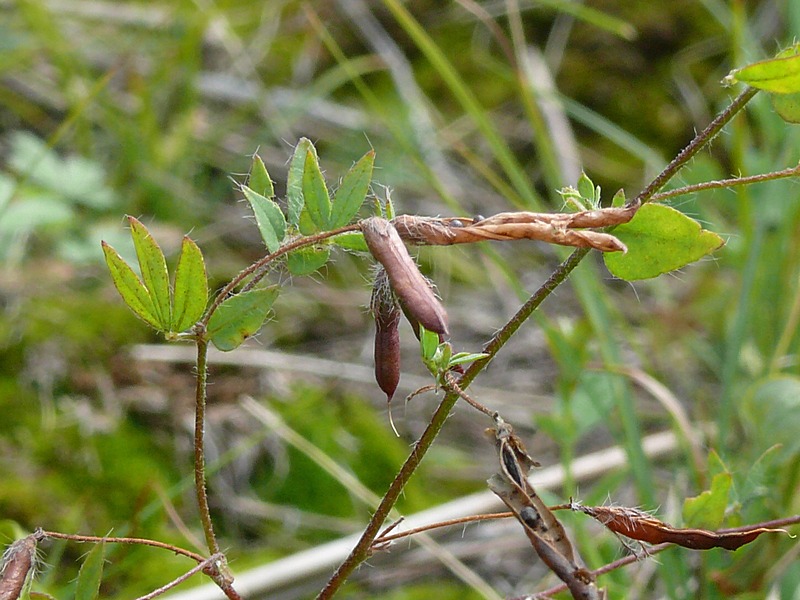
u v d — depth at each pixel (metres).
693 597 0.21
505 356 0.32
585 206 0.15
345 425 0.28
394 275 0.14
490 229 0.14
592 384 0.22
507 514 0.16
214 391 0.28
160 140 0.34
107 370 0.27
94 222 0.31
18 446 0.25
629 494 0.27
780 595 0.21
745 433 0.25
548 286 0.15
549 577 0.23
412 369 0.30
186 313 0.15
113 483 0.24
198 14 0.33
